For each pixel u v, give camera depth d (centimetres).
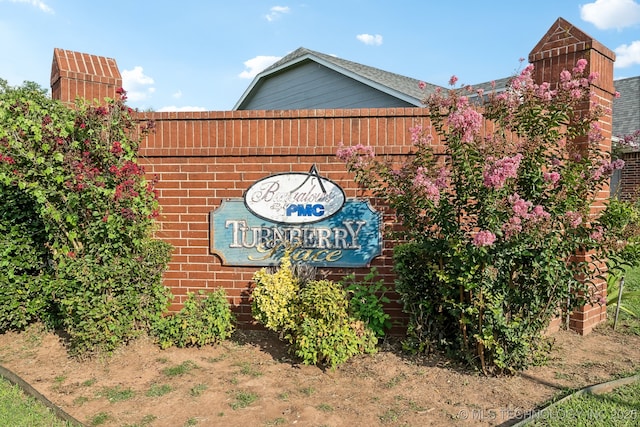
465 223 498
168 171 628
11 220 614
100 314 518
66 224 553
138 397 448
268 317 534
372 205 601
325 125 603
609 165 497
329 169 604
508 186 459
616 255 507
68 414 408
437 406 431
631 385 473
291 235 610
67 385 476
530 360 502
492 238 409
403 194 498
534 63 669
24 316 621
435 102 496
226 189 620
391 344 577
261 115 610
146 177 630
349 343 504
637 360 550
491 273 469
